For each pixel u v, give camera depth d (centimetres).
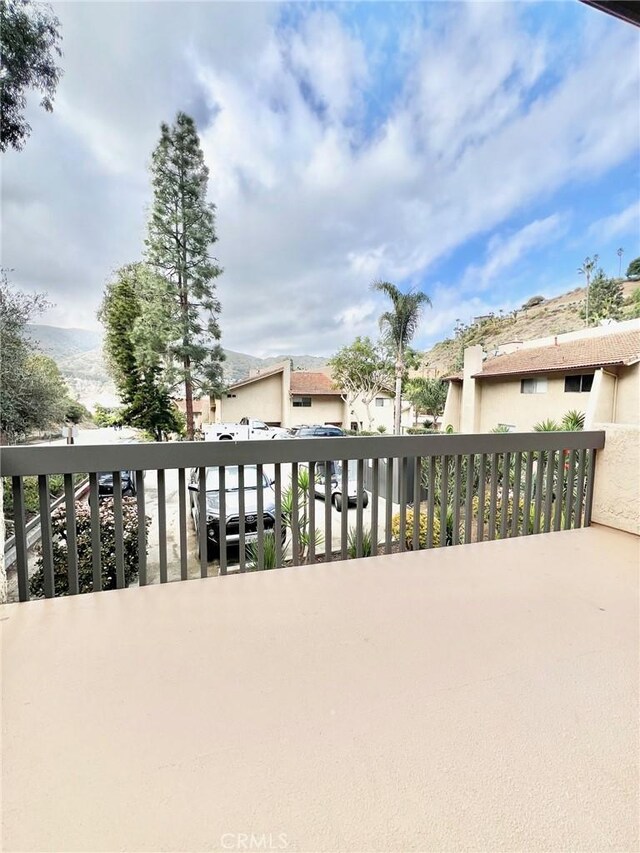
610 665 163
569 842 98
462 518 448
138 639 180
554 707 140
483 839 99
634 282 2889
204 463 243
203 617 199
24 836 99
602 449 349
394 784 112
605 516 348
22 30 464
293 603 214
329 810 105
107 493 714
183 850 96
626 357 1183
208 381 1617
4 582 210
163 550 239
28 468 210
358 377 2058
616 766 118
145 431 1669
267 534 474
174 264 1521
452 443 303
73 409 1195
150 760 119
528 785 112
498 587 234
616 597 221
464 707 140
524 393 1492
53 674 156
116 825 102
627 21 216
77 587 226
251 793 110
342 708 139
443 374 2553
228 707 140
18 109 476
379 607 210
